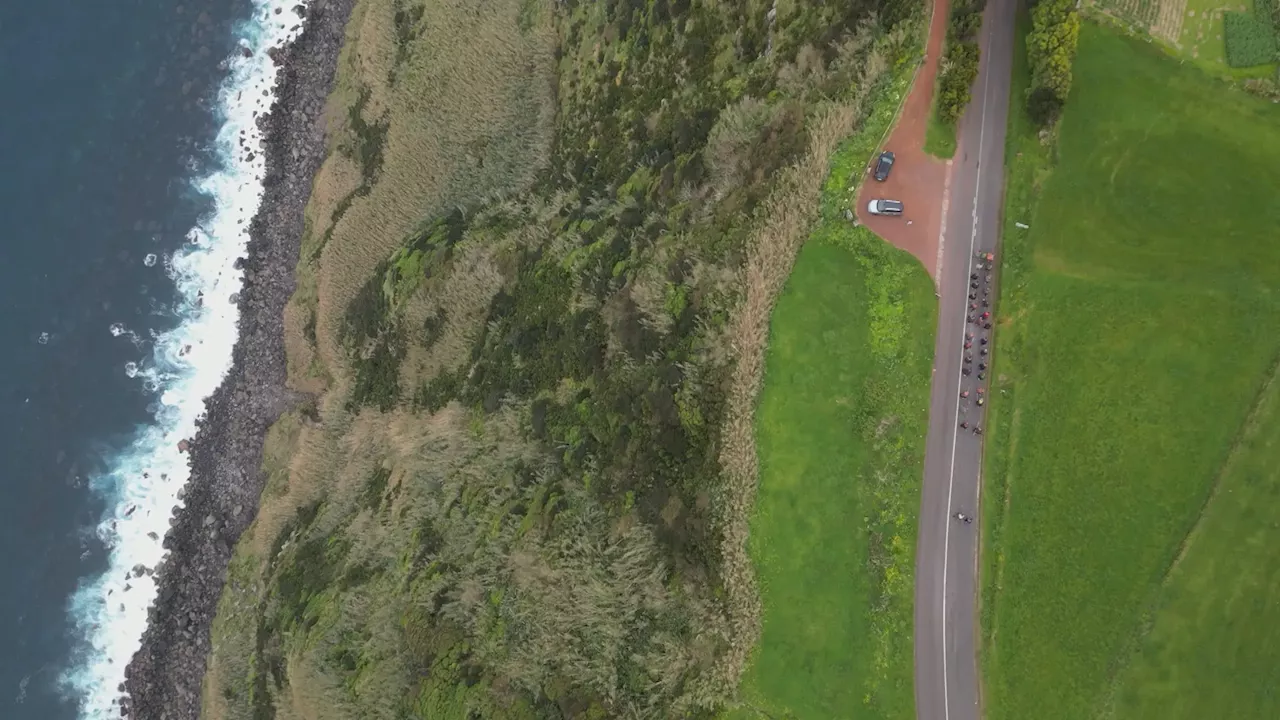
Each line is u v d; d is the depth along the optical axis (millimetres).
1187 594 43281
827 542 46844
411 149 73312
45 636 74312
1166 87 47438
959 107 47594
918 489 46750
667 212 54031
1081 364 46031
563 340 55812
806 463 47562
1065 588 44562
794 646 46219
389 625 56812
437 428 62125
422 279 66875
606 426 51781
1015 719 44219
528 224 63438
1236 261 45531
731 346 48281
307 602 63031
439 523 58156
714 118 54094
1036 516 45438
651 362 50594
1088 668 43688
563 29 68062
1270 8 46812
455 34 73062
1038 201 47562
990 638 45062
